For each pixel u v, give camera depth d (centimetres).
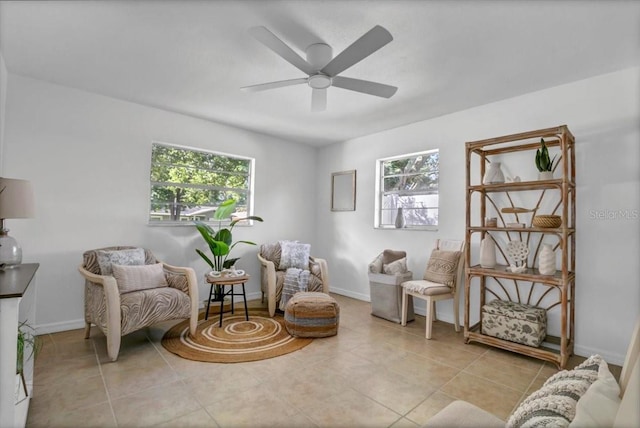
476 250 339
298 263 415
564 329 245
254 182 461
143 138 357
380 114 373
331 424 176
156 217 380
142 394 202
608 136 264
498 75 270
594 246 269
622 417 70
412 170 421
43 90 298
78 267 302
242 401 196
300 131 451
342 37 218
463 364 252
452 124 365
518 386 219
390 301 360
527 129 307
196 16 200
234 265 437
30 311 201
